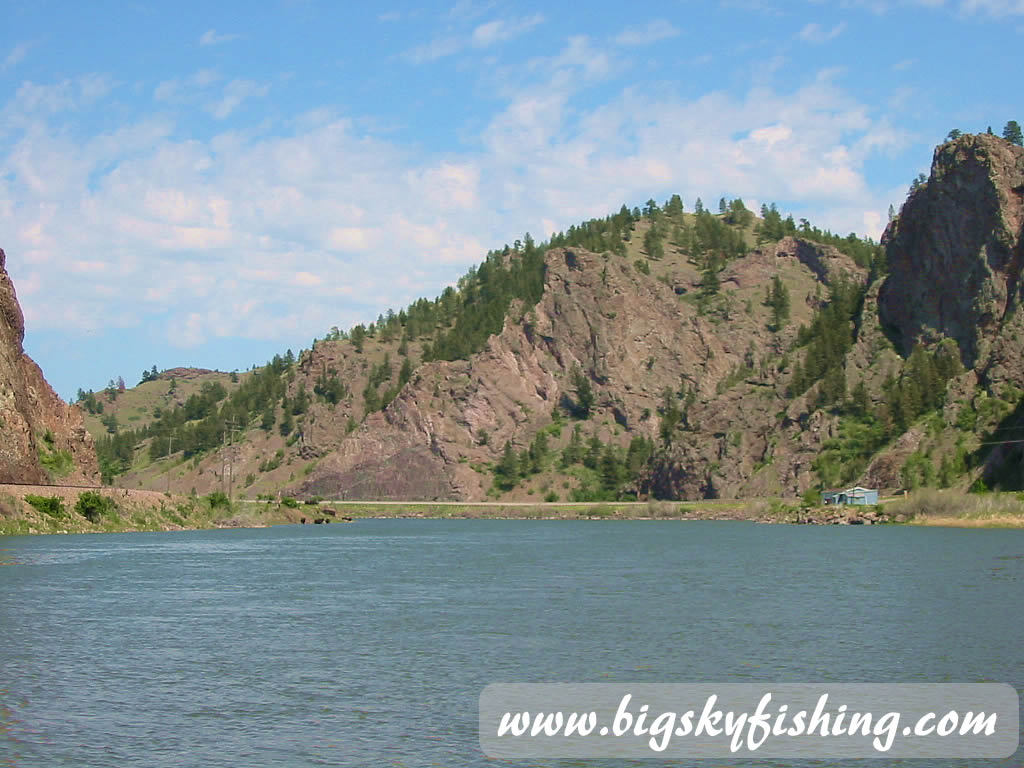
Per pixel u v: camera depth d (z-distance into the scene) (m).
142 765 31.62
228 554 119.75
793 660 48.28
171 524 186.00
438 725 36.72
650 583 85.25
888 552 123.94
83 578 86.62
